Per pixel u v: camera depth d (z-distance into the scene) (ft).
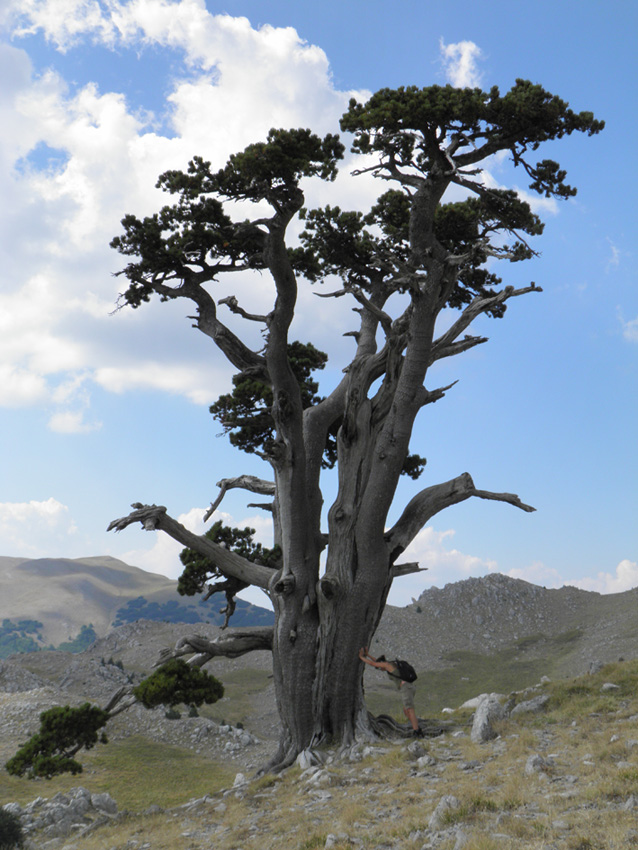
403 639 508.53
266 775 55.21
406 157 60.29
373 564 61.82
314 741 59.16
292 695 61.16
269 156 54.34
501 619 538.06
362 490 64.44
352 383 67.15
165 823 46.88
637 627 436.76
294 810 39.68
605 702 50.19
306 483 67.15
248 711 345.72
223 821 42.29
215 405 81.10
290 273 62.59
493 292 76.74
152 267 65.92
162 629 515.50
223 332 68.28
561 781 32.63
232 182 60.08
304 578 64.34
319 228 78.54
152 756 202.90
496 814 28.99
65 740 71.51
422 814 31.78
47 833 62.54
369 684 413.39
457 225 75.05
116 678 358.43
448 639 510.99
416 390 62.44
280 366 65.57
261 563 74.69
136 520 62.64
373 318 77.46
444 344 68.49
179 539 65.82
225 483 77.82
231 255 67.05
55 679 351.67
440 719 63.16
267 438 82.53
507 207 64.59
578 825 25.14
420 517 64.95
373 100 57.26
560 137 57.06
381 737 57.77
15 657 385.91
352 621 60.75
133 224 64.28
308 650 62.13
